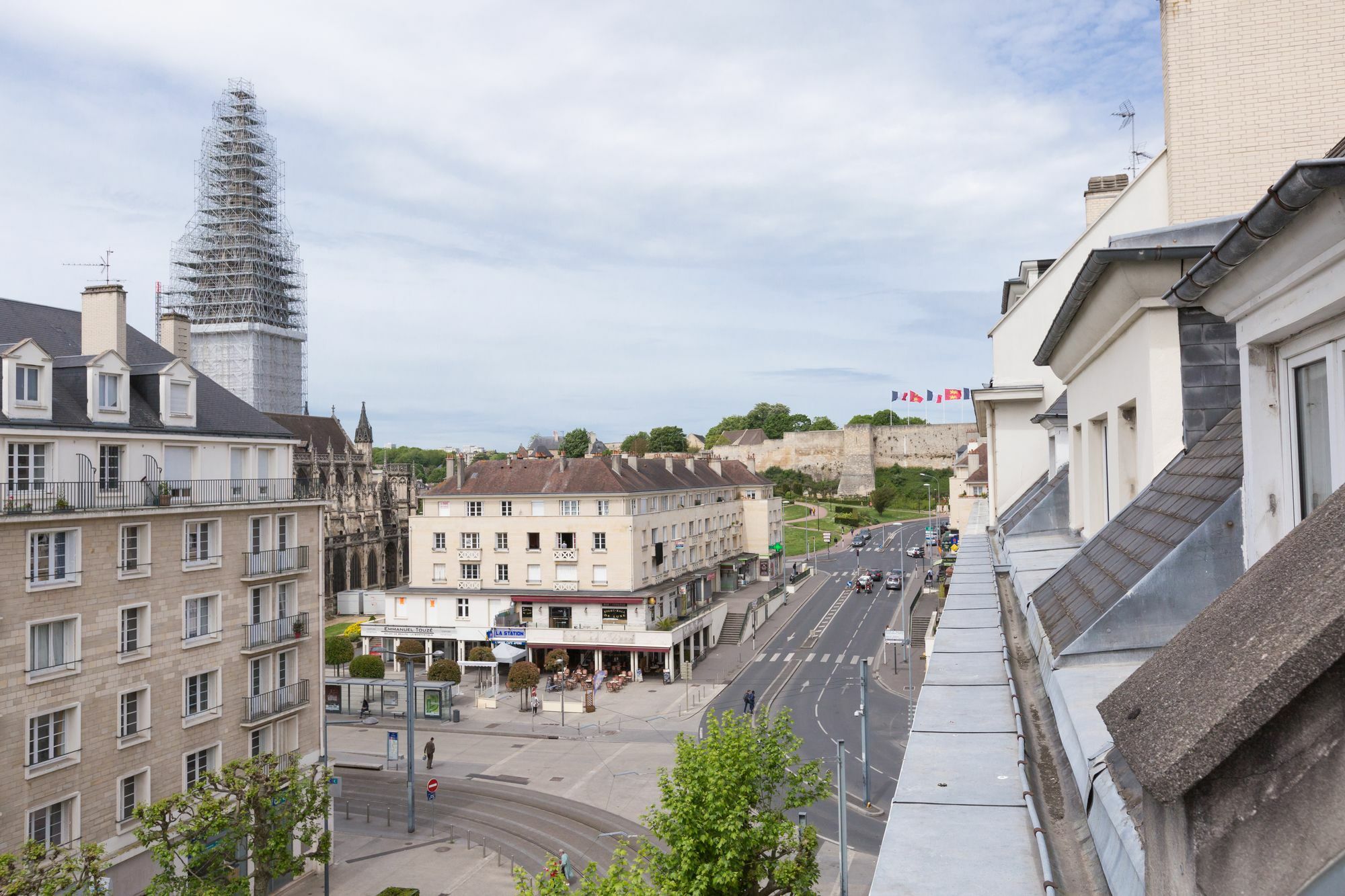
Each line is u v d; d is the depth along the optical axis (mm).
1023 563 9344
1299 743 1621
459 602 69625
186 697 28656
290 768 26859
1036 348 19891
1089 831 2963
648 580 70812
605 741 49719
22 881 19453
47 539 24469
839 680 60781
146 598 27250
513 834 36906
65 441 25766
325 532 93250
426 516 71875
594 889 19281
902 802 3266
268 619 32219
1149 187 13273
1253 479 4273
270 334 129500
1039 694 4805
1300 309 3467
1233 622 2104
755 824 23188
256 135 131750
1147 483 6828
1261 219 3139
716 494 90750
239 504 30672
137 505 27469
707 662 68938
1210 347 6449
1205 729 1691
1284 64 9055
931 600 84875
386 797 41719
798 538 138875
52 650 24562
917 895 2514
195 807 26875
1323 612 1661
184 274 129125
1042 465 20219
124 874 26047
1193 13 9422
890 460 187000
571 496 68500
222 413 32812
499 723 54469
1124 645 4379
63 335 31922
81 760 25016
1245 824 1652
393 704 57750
